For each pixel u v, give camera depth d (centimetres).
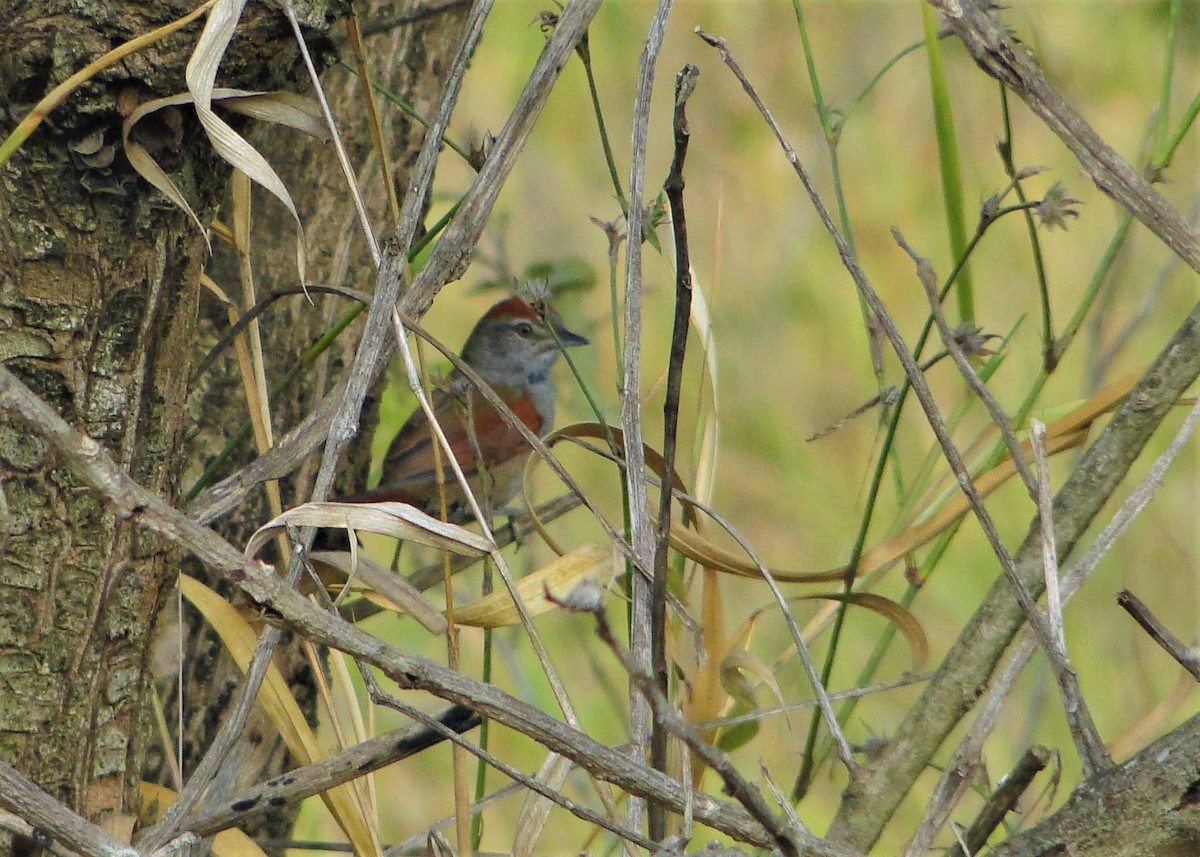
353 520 383
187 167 399
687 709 472
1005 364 1175
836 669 1026
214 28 366
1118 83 1281
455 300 1384
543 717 337
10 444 381
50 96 357
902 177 1352
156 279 399
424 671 327
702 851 326
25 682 393
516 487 1070
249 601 318
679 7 1435
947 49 1145
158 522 304
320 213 686
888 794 443
